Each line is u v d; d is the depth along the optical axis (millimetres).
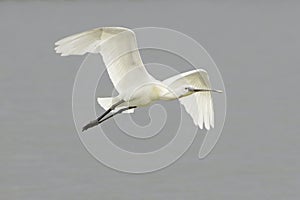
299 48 50281
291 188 20047
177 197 19328
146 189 19609
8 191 19438
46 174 20703
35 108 29562
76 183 20000
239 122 27438
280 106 30578
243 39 55656
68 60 42906
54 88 34375
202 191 19703
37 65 41719
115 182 20078
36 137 24625
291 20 69000
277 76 38562
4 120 27312
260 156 22797
